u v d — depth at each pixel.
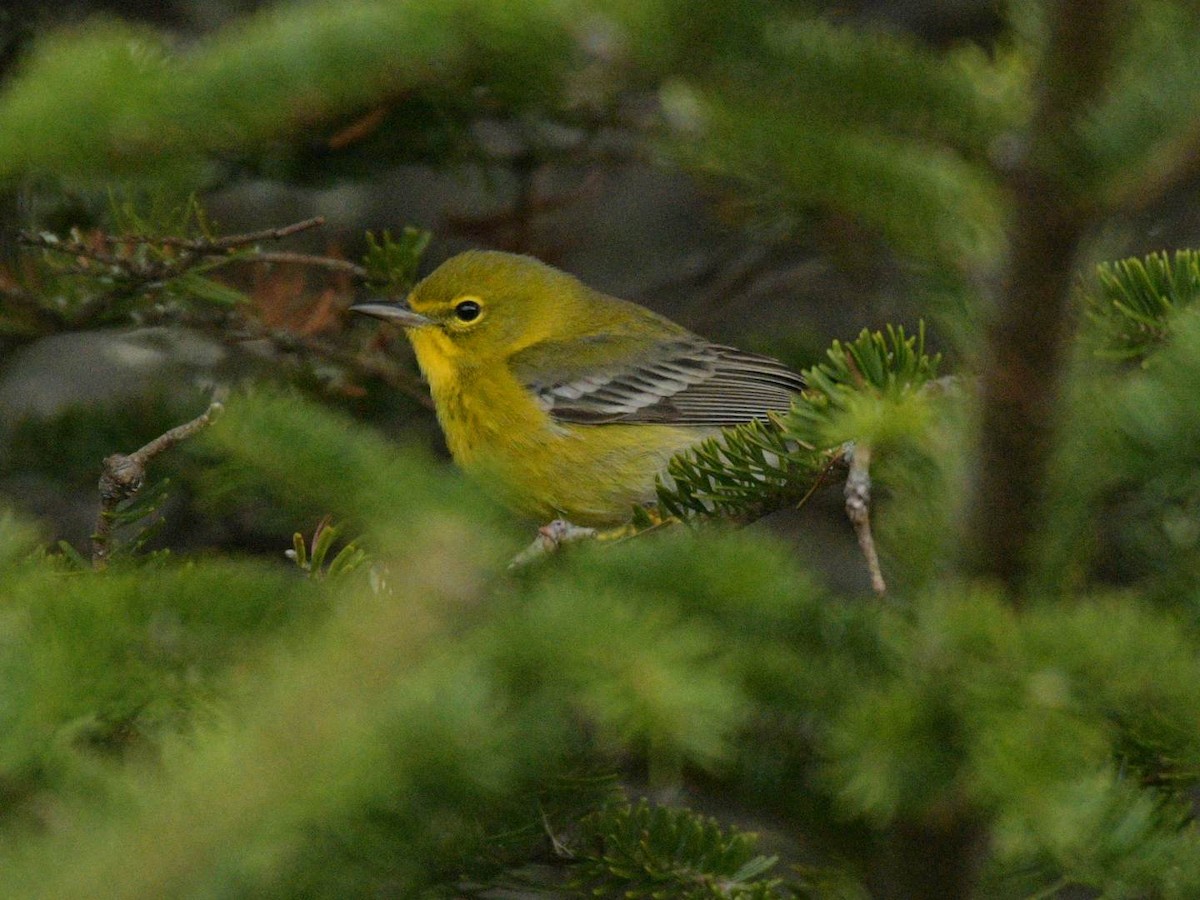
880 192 6.48
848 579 15.32
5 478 13.43
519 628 5.01
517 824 6.88
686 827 7.13
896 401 6.68
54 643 5.66
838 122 6.04
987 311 5.40
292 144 12.16
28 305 12.83
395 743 4.73
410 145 13.02
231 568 6.06
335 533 6.26
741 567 5.58
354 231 18.31
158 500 7.57
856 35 5.71
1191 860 5.85
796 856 8.49
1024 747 4.75
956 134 5.70
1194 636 6.50
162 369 14.36
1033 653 5.00
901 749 5.05
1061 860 5.92
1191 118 4.85
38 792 5.41
